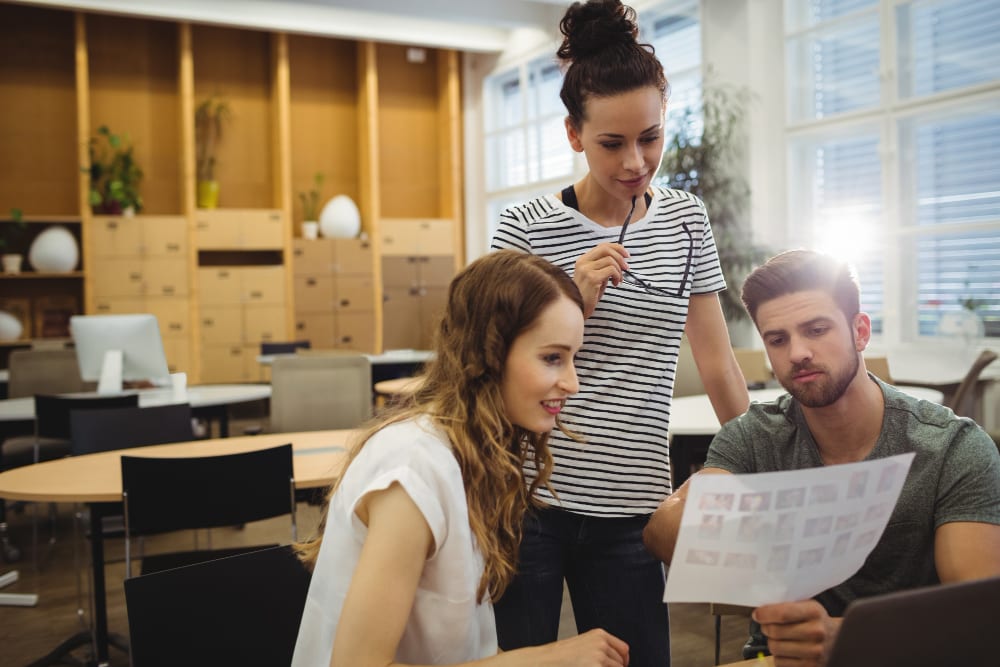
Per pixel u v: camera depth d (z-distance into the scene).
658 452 1.70
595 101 1.53
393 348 10.48
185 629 1.49
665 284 1.71
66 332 9.28
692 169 6.96
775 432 1.52
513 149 10.56
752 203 7.09
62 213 9.65
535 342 1.16
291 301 10.00
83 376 4.87
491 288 1.17
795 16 6.94
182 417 3.79
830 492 0.98
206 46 10.29
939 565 1.29
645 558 1.68
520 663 1.07
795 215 7.04
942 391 5.36
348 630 1.02
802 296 1.31
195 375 9.62
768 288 1.34
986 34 5.72
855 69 6.54
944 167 6.04
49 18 9.60
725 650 3.20
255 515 2.74
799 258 1.34
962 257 5.94
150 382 5.02
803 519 0.99
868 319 1.37
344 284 10.22
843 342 1.32
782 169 7.02
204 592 1.52
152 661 1.44
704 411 3.72
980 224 5.79
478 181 11.12
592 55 1.54
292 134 10.70
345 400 4.60
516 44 10.25
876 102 6.38
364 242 10.30
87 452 3.56
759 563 1.00
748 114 7.10
